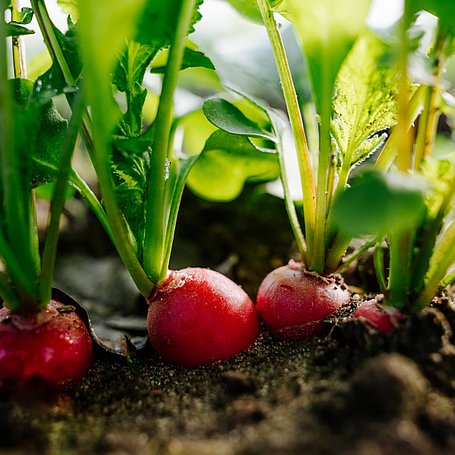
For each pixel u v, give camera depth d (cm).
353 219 22
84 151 43
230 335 27
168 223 27
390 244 25
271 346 27
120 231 26
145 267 27
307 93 32
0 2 24
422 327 24
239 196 38
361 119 26
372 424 22
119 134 26
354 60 25
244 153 31
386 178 23
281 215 37
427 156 26
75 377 26
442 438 22
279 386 25
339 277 28
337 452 22
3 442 23
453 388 23
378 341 25
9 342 25
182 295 27
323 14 24
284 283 28
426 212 25
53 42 26
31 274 26
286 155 34
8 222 25
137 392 26
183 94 35
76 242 39
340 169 27
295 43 35
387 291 25
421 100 26
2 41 24
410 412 22
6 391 25
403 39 24
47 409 25
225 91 35
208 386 26
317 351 26
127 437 23
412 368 23
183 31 25
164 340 27
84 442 23
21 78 27
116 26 22
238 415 23
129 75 27
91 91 23
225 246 37
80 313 27
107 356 27
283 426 23
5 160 24
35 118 25
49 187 32
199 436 23
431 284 25
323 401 23
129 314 35
